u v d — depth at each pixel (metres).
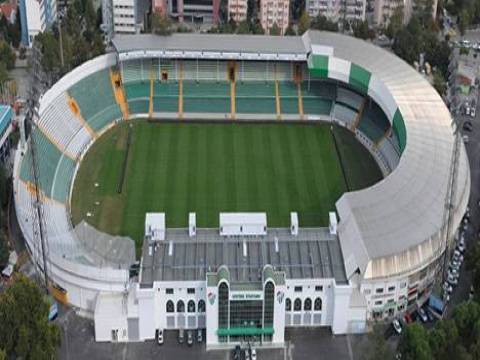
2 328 165.12
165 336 182.88
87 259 188.00
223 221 191.88
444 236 196.00
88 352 177.75
